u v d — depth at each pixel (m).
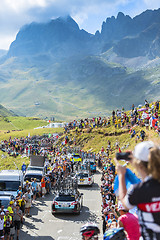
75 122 110.75
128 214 5.38
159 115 68.69
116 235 5.52
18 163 70.88
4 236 17.47
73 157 68.56
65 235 19.28
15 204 20.16
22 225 22.09
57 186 36.62
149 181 3.34
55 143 107.38
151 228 3.33
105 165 53.03
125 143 75.81
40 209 27.88
